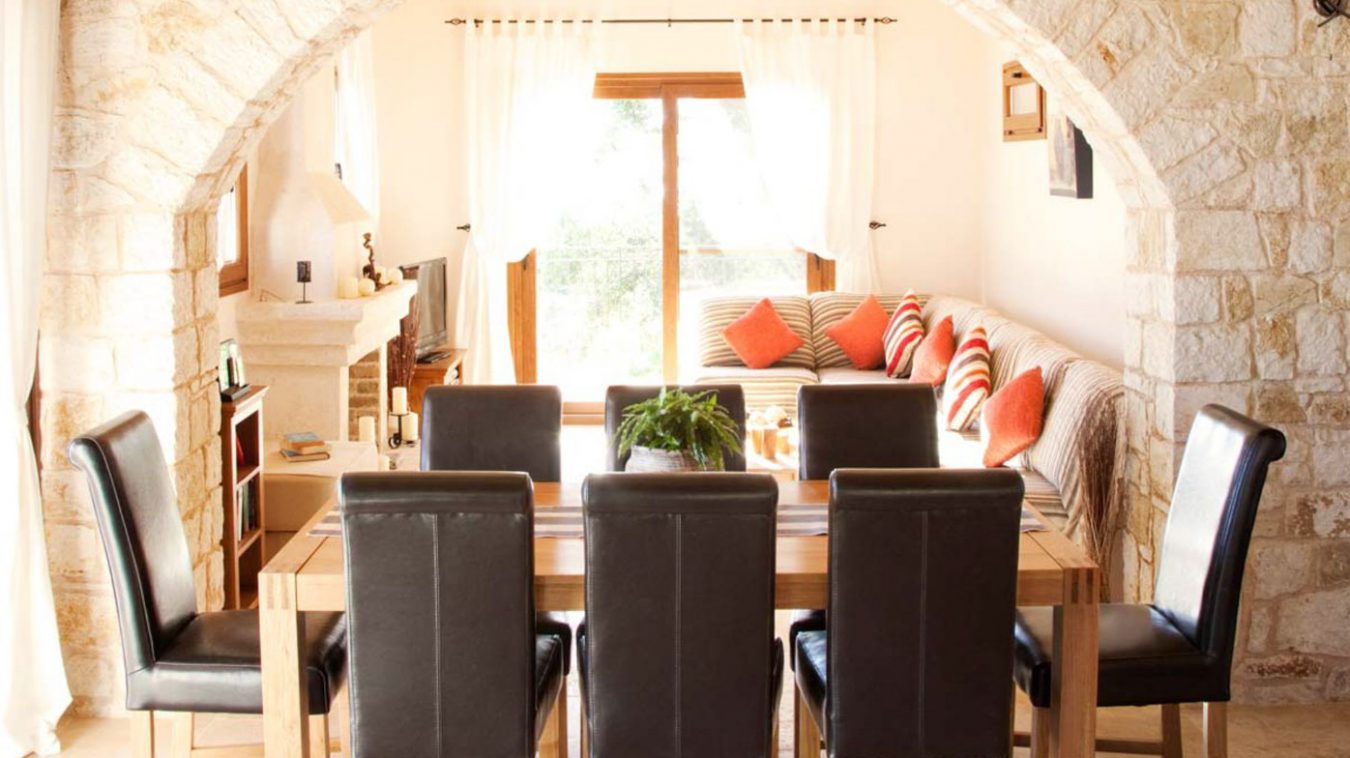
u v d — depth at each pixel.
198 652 3.23
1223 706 3.30
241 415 4.84
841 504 2.87
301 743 3.16
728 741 2.97
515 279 8.91
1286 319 4.11
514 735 2.96
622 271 8.92
